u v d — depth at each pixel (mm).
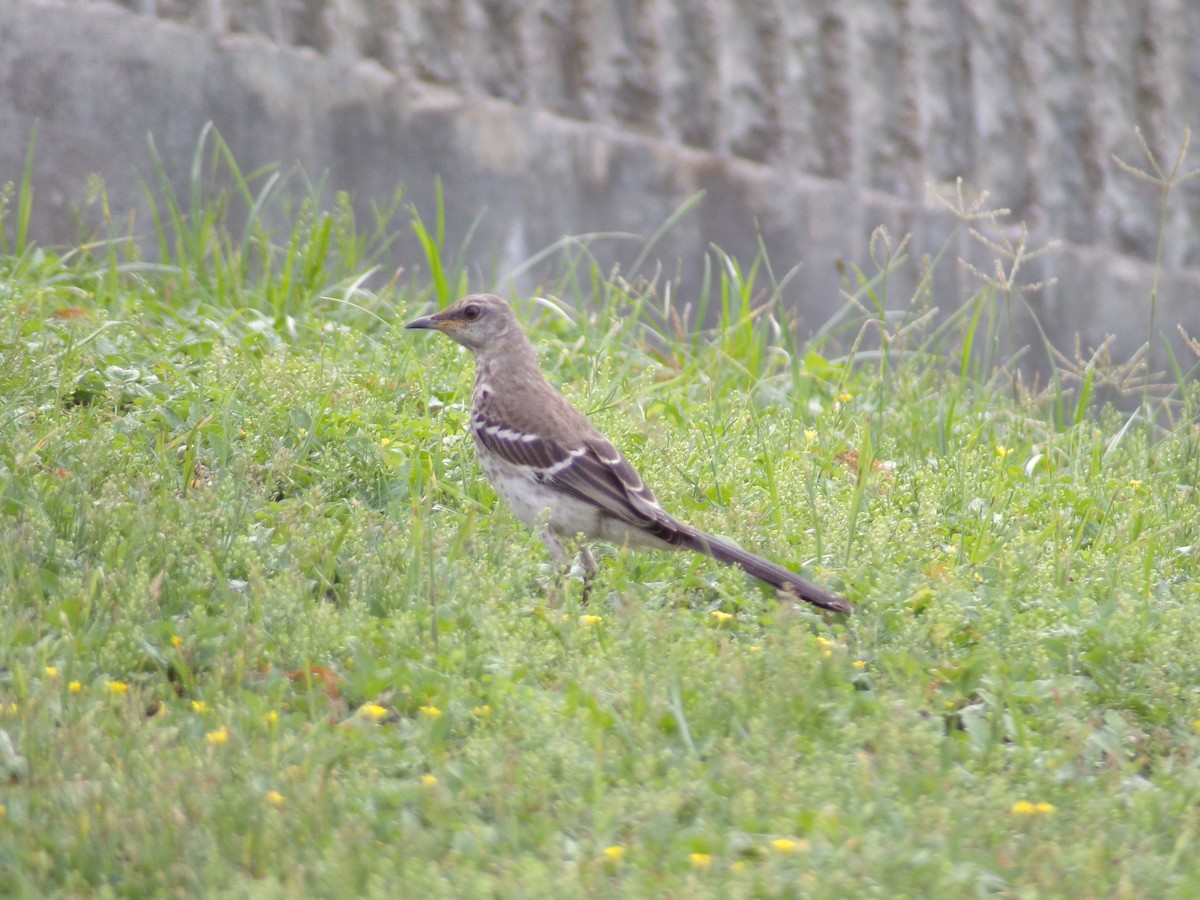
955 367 19484
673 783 7004
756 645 8539
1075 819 6891
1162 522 11898
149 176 17766
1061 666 8758
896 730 7262
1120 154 25375
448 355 14445
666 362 16750
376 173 19016
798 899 6023
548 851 6383
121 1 17328
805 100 21953
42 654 7691
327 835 6367
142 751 6781
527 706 7652
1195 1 26156
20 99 16719
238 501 9836
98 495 10141
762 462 12680
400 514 10531
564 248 18328
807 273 22094
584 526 10352
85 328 13359
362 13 18812
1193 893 6312
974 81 23594
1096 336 25031
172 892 5934
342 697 7918
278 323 15023
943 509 11906
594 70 20391
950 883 6141
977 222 23594
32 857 6016
